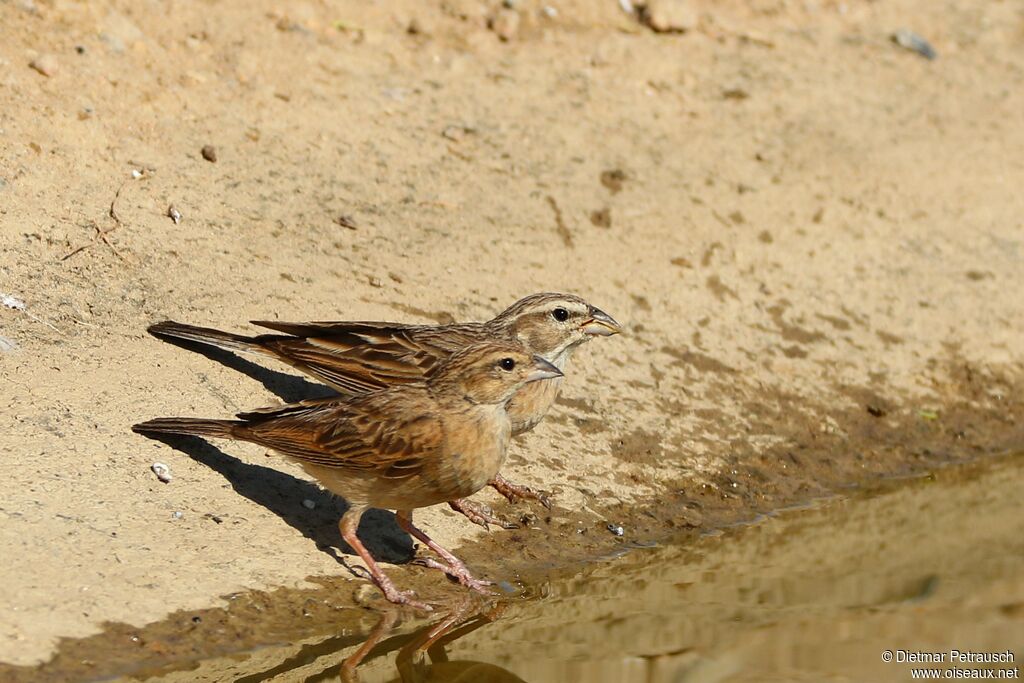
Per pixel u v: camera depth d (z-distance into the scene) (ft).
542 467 40.32
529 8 60.23
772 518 41.06
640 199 51.44
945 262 53.52
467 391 33.83
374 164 49.01
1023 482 44.73
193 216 43.75
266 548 33.94
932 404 47.91
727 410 44.96
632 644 34.19
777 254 51.26
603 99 56.24
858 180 55.83
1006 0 73.05
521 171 50.96
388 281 44.42
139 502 33.76
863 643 34.81
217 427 34.35
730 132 56.49
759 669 33.50
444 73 55.01
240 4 54.29
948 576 39.01
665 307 47.55
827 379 47.47
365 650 32.24
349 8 56.65
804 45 64.23
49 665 28.71
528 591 35.73
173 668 29.66
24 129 43.73
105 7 50.49
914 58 65.57
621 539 38.75
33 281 39.14
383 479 33.37
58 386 36.32
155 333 38.99
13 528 31.55
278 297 42.14
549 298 41.37
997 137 60.75
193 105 48.16
